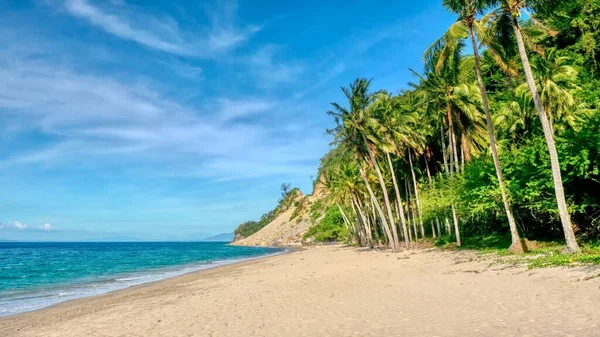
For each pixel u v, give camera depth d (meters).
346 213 72.62
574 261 14.48
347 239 79.69
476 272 16.66
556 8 18.48
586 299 9.34
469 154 33.69
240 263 45.94
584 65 41.50
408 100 45.12
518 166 23.25
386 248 44.22
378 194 52.47
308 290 16.72
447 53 22.27
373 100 35.81
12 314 17.16
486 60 49.19
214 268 40.25
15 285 29.31
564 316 8.13
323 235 92.88
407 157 45.91
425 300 11.91
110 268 46.91
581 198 20.42
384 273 20.47
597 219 19.67
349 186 51.00
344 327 9.40
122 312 15.23
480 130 31.83
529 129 35.00
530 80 17.59
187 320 12.39
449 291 13.04
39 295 23.44
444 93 30.92
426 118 37.38
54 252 112.62
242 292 18.19
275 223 163.25
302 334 9.11
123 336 10.88
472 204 26.89
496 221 31.41
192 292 20.36
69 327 12.89
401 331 8.43
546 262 15.36
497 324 8.16
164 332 10.88
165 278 31.70
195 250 117.81
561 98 29.19
